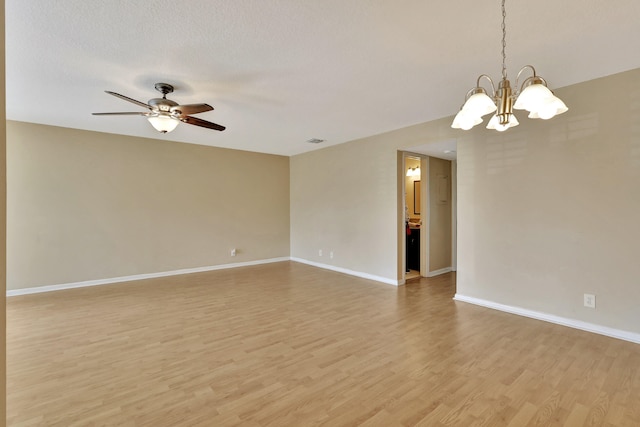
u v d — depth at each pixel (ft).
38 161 14.20
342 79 9.37
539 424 5.63
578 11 6.16
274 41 7.29
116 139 16.12
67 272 14.92
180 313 11.48
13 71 8.76
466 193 12.66
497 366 7.65
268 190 21.94
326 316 11.18
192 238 18.66
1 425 3.22
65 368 7.59
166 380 7.08
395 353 8.37
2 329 3.24
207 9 6.08
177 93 10.43
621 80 8.98
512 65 8.50
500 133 11.62
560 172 10.17
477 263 12.41
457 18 6.40
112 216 16.07
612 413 5.91
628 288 8.96
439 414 5.92
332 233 19.43
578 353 8.27
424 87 9.98
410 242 19.22
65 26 6.63
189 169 18.48
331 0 5.83
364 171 17.17
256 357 8.16
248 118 13.42
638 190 8.76
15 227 13.75
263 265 20.94
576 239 9.89
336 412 5.99
